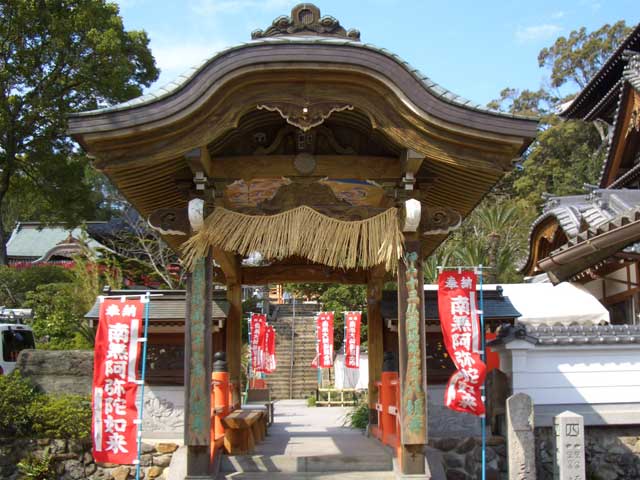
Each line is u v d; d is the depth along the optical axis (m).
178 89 6.21
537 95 46.72
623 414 8.72
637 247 9.98
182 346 9.97
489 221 27.78
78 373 10.78
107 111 6.16
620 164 18.44
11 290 25.39
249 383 15.55
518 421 7.18
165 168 6.91
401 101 6.35
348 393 22.80
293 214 6.86
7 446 9.18
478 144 6.48
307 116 6.43
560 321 13.00
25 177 27.94
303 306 36.16
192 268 6.75
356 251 6.85
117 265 21.62
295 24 6.98
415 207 6.65
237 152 7.22
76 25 24.23
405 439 6.62
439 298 7.20
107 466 9.17
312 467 7.23
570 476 7.02
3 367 17.52
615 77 21.39
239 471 7.15
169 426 9.80
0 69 24.19
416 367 6.73
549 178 39.91
